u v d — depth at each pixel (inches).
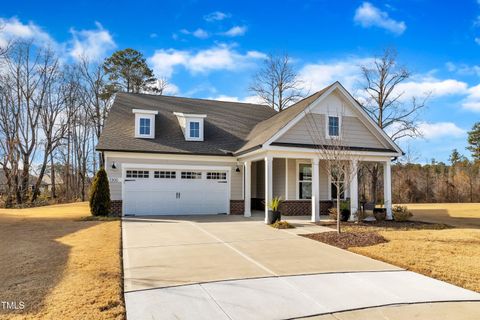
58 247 350.3
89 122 1517.0
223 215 700.7
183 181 708.0
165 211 692.1
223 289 231.3
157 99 894.4
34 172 1499.8
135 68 1588.3
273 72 1357.0
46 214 692.7
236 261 309.6
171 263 299.7
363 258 327.0
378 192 1296.8
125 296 216.2
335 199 767.1
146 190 682.2
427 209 969.5
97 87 1497.3
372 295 224.8
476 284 248.7
